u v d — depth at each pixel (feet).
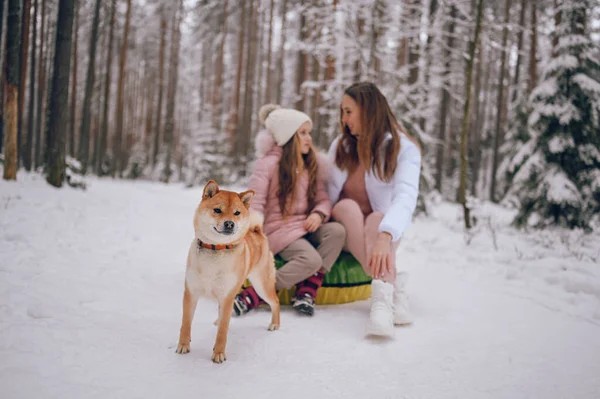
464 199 25.84
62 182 26.43
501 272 15.49
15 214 16.83
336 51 33.99
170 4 75.46
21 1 24.17
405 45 44.45
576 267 14.60
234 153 74.23
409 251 19.89
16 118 24.30
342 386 6.57
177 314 9.55
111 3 59.82
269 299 9.04
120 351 7.19
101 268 12.13
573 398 6.42
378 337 8.84
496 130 58.03
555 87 24.22
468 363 7.65
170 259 14.64
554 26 29.07
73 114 59.72
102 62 75.15
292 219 11.05
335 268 11.21
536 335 9.25
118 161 77.20
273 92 92.63
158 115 81.66
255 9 75.15
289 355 7.71
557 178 23.71
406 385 6.71
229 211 7.34
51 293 9.50
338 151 11.87
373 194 11.32
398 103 31.71
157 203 30.81
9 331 7.24
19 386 5.62
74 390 5.70
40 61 50.03
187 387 6.19
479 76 59.11
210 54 91.09
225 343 7.40
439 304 11.55
